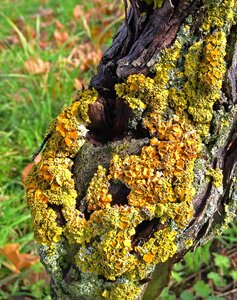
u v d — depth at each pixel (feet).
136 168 1.34
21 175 3.05
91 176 1.40
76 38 4.40
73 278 1.47
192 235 1.43
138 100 1.36
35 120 3.32
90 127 1.45
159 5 1.34
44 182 1.43
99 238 1.38
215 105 1.36
